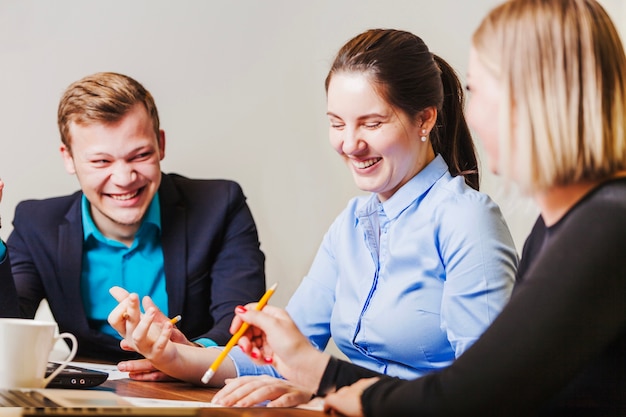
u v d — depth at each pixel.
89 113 2.09
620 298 0.95
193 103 3.25
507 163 1.04
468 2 3.10
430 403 1.00
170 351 1.61
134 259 2.29
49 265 2.26
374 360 1.70
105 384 1.56
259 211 3.25
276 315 1.24
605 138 1.00
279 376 1.68
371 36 1.64
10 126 3.21
